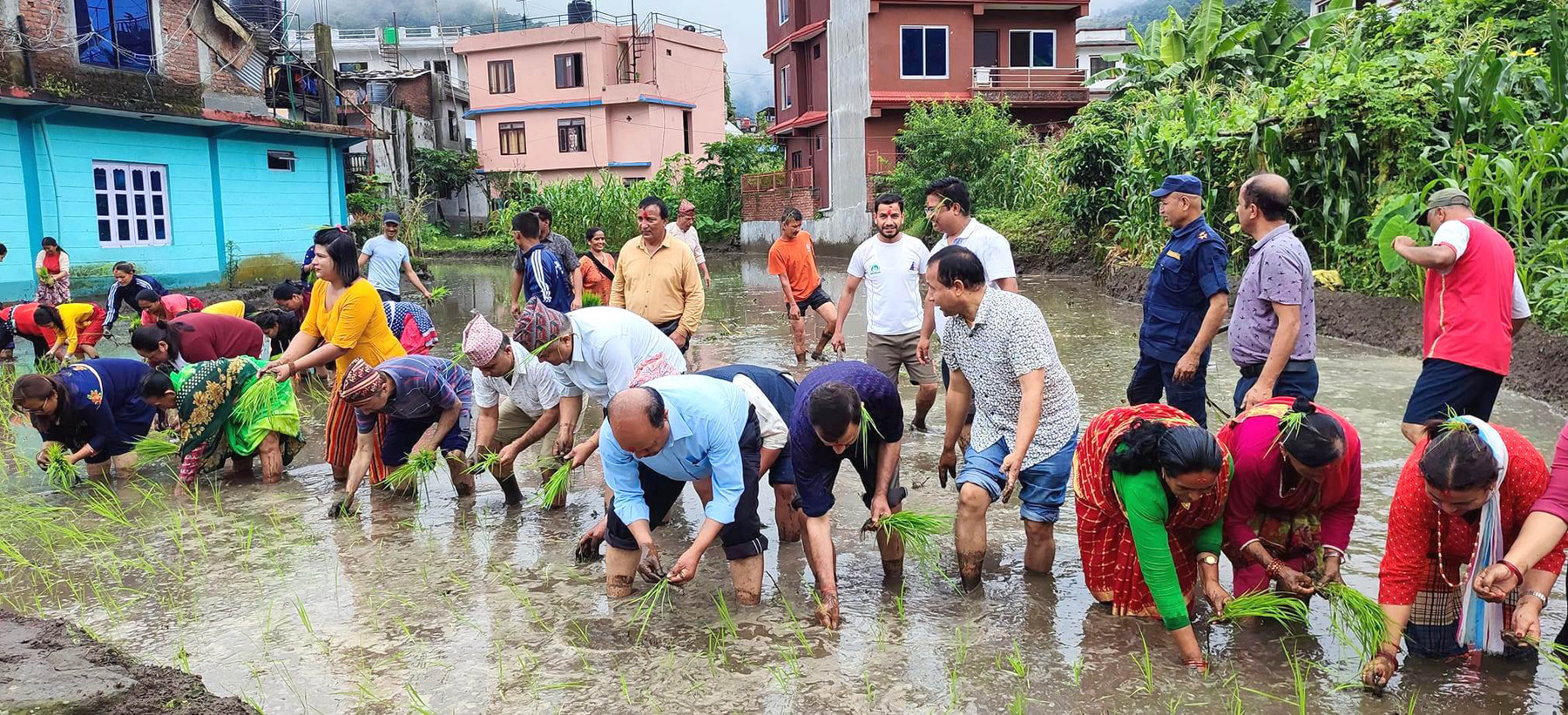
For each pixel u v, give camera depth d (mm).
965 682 3412
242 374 5941
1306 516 3656
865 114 27469
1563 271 7777
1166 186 4918
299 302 8945
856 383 3924
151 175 16188
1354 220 10719
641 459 3830
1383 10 16172
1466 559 3346
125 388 6160
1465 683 3301
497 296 17688
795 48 32406
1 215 13875
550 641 3799
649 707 3293
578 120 39938
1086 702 3260
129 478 6172
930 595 4164
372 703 3352
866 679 3443
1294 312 4383
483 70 40781
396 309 8188
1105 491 3730
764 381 4270
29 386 5559
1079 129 19484
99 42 15273
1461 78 10000
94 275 14812
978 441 4188
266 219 18516
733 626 3883
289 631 3924
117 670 3369
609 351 4672
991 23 27547
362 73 34188
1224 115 14602
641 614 4027
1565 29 12305
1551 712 3107
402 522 5238
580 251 32781
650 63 39875
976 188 23453
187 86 16594
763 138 36500
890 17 26922
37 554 4828
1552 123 8562
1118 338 10461
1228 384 7895
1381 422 6465
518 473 6145
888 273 6602
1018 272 19188
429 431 6445
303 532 5086
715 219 35219
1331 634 3688
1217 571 3617
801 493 3889
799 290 9609
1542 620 3709
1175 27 20672
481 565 4598
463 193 39188
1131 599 3848
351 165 30484
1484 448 2947
